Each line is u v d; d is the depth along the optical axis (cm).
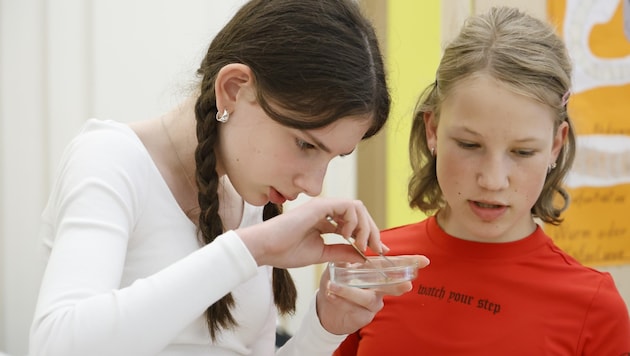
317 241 105
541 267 123
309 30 94
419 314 125
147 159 101
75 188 91
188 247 103
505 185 112
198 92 108
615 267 207
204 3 206
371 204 228
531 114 110
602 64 201
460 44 118
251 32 97
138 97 202
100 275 86
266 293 114
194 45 205
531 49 113
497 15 122
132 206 96
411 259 107
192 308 85
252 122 97
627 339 117
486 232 118
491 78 111
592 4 198
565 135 123
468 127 112
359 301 110
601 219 205
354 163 229
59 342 81
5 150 195
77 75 198
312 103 92
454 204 119
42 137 198
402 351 124
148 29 201
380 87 100
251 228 93
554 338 117
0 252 198
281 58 93
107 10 197
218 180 105
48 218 100
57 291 84
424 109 127
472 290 123
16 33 193
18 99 195
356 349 134
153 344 83
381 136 221
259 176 99
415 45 212
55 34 194
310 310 119
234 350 111
